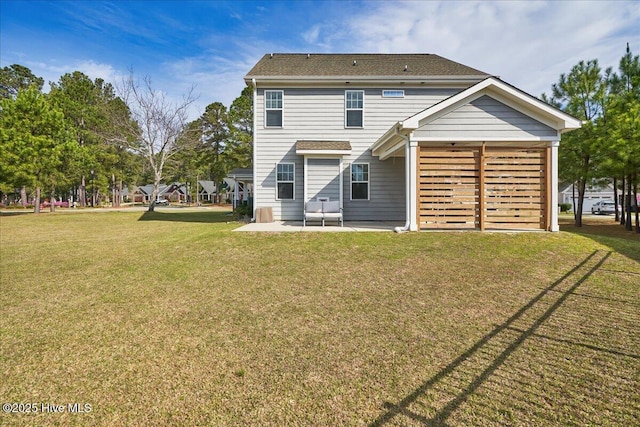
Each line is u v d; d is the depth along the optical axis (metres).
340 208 10.71
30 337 3.37
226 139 38.19
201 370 2.72
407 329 3.43
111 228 12.96
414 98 12.53
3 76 35.16
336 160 12.07
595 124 13.70
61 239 9.97
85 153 26.67
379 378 2.56
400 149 9.69
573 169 15.40
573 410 2.16
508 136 8.22
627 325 3.45
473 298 4.29
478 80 12.09
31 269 6.13
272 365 2.78
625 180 16.22
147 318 3.83
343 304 4.16
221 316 3.86
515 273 5.27
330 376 2.60
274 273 5.50
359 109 12.52
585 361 2.77
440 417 2.11
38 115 20.62
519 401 2.26
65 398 2.37
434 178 8.33
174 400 2.33
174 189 63.97
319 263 6.00
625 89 14.23
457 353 2.93
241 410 2.21
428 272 5.39
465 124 8.25
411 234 7.96
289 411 2.20
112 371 2.73
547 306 3.99
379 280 5.07
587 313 3.77
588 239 7.25
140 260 6.56
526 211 8.27
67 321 3.77
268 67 13.02
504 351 2.95
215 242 7.64
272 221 12.06
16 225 14.34
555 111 7.91
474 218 8.31
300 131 12.49
